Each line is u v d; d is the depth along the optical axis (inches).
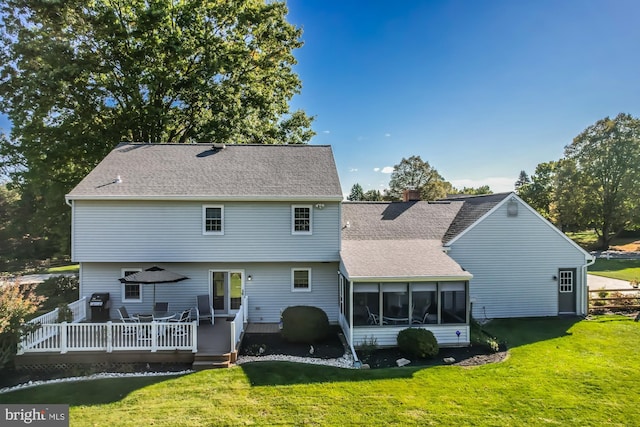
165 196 648.4
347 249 703.1
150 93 970.7
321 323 599.5
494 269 733.9
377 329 582.9
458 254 727.1
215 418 361.7
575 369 482.3
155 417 362.9
